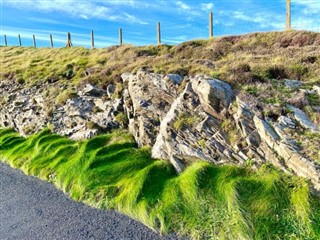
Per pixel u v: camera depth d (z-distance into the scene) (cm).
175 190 376
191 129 447
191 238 318
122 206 390
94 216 384
